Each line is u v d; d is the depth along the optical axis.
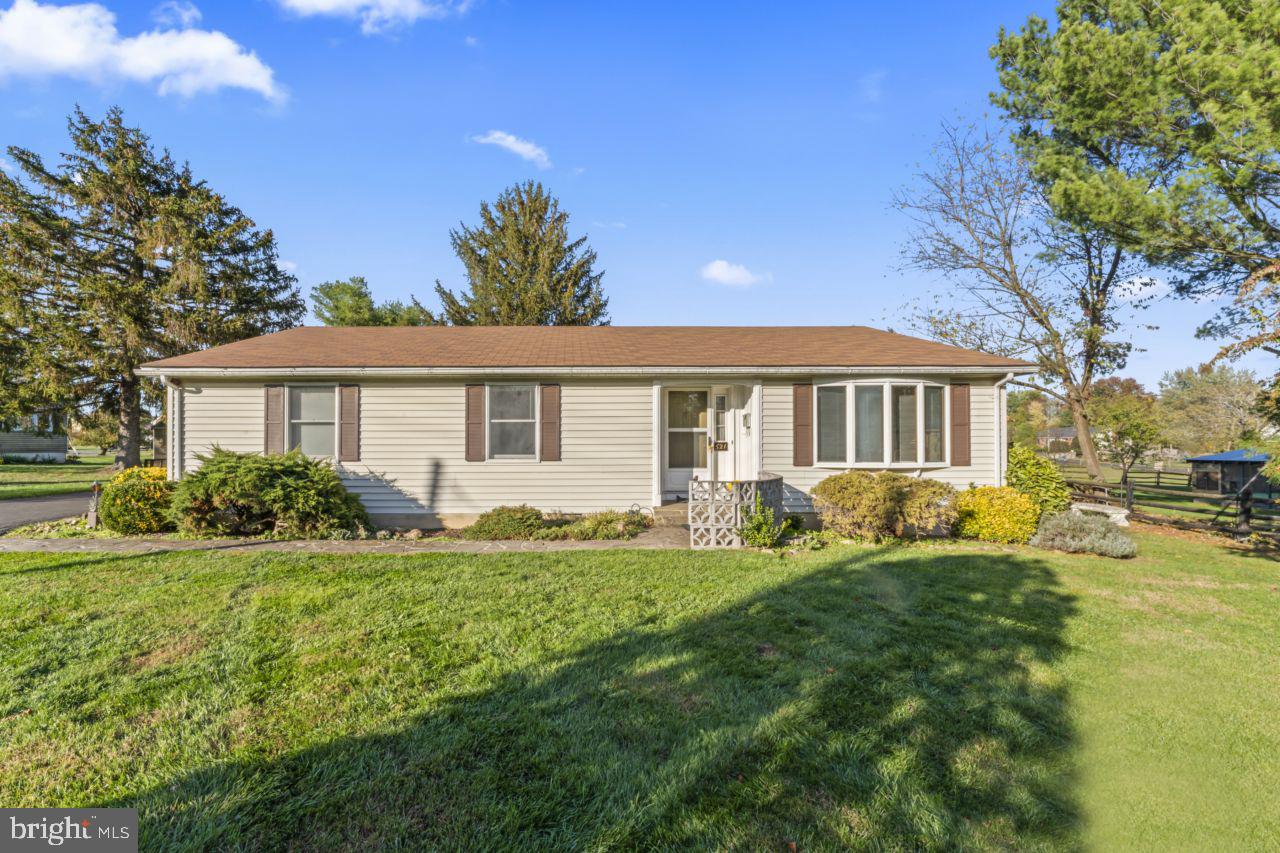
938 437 9.59
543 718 3.02
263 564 6.45
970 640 4.25
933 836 2.20
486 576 5.95
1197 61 8.90
